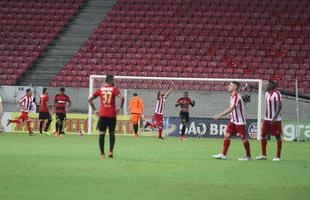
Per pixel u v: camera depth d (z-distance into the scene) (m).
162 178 39.88
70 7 135.38
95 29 129.38
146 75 118.25
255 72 116.69
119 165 47.56
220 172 44.59
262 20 128.00
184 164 49.91
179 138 96.06
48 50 125.06
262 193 33.84
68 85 117.44
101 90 53.44
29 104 94.25
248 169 47.28
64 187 34.44
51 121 98.69
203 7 132.25
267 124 56.84
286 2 131.00
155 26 129.00
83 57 122.75
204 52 122.06
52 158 52.97
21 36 128.50
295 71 116.31
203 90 111.69
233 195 32.84
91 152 60.88
